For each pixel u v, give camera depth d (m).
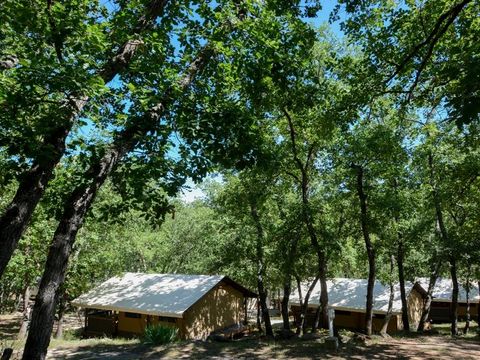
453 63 7.21
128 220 23.50
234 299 28.64
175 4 8.34
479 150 15.77
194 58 8.47
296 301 32.12
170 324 23.56
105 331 25.16
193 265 39.56
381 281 25.22
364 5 9.72
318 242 19.45
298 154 19.22
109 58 7.40
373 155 16.95
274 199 21.86
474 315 38.75
